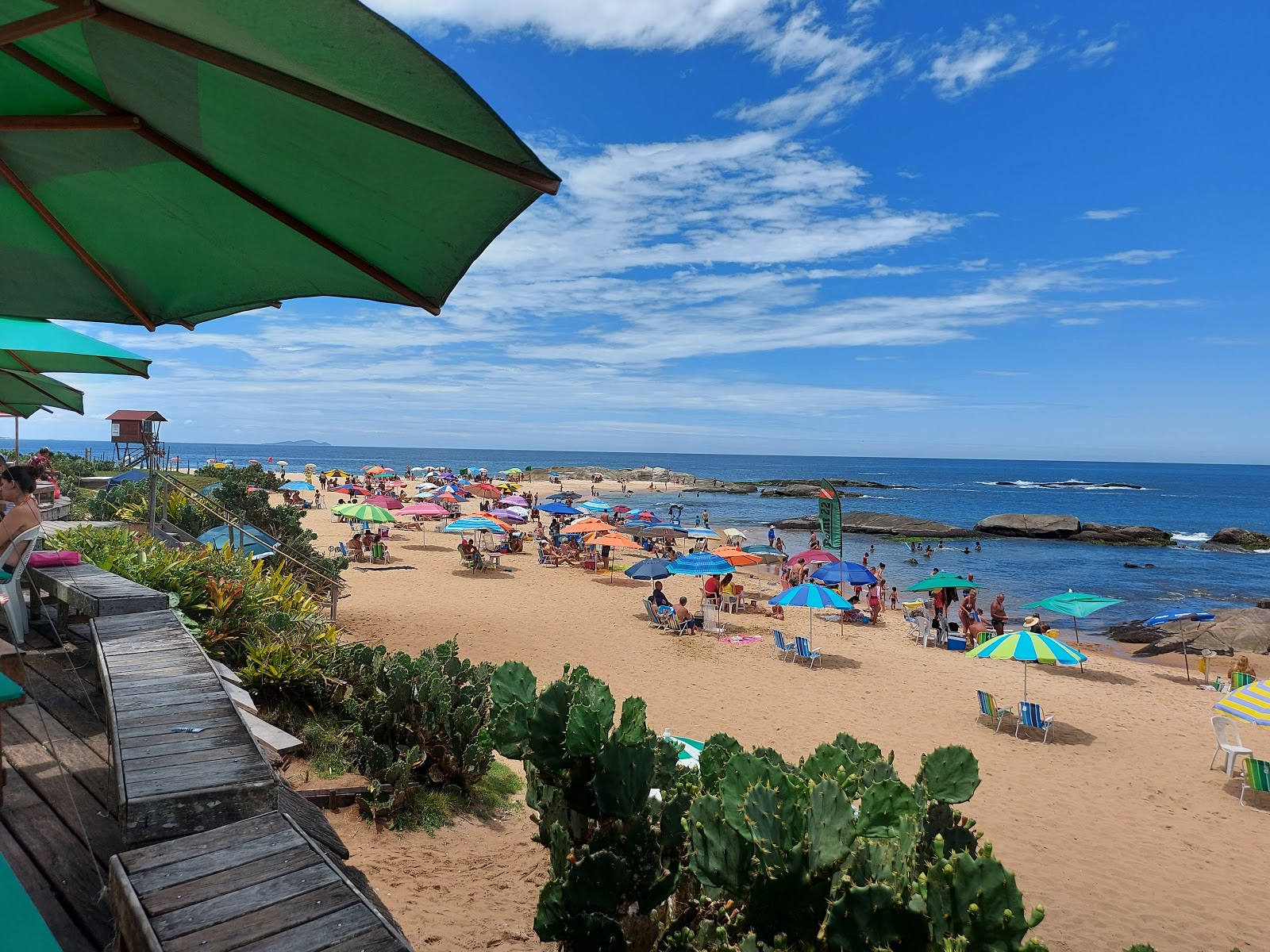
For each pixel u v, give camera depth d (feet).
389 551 97.04
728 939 10.87
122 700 12.04
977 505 275.18
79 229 6.79
